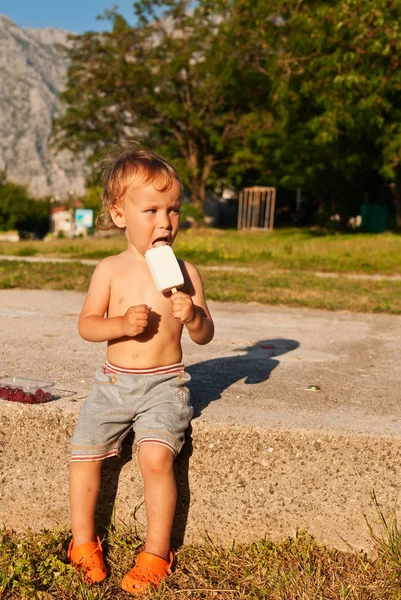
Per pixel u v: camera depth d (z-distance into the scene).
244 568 2.17
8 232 67.50
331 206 31.92
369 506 2.29
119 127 38.34
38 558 2.19
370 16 17.55
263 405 2.62
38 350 3.67
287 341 4.41
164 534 2.15
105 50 35.38
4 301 6.29
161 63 34.03
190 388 2.87
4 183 76.81
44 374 3.03
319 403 2.69
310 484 2.31
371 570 2.17
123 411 2.22
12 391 2.51
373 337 4.75
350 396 2.85
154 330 2.29
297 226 38.44
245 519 2.33
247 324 5.24
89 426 2.21
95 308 2.37
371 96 19.75
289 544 2.29
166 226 2.29
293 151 26.05
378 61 19.03
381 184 28.97
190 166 35.50
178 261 2.49
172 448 2.17
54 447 2.40
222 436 2.32
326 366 3.54
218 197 45.78
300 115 25.97
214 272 10.98
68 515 2.42
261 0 23.70
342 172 24.64
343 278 10.73
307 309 6.46
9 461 2.43
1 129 197.00
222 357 3.71
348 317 5.93
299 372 3.34
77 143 38.72
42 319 5.04
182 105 35.09
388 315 6.18
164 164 2.34
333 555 2.27
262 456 2.31
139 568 2.08
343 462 2.29
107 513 2.38
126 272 2.38
